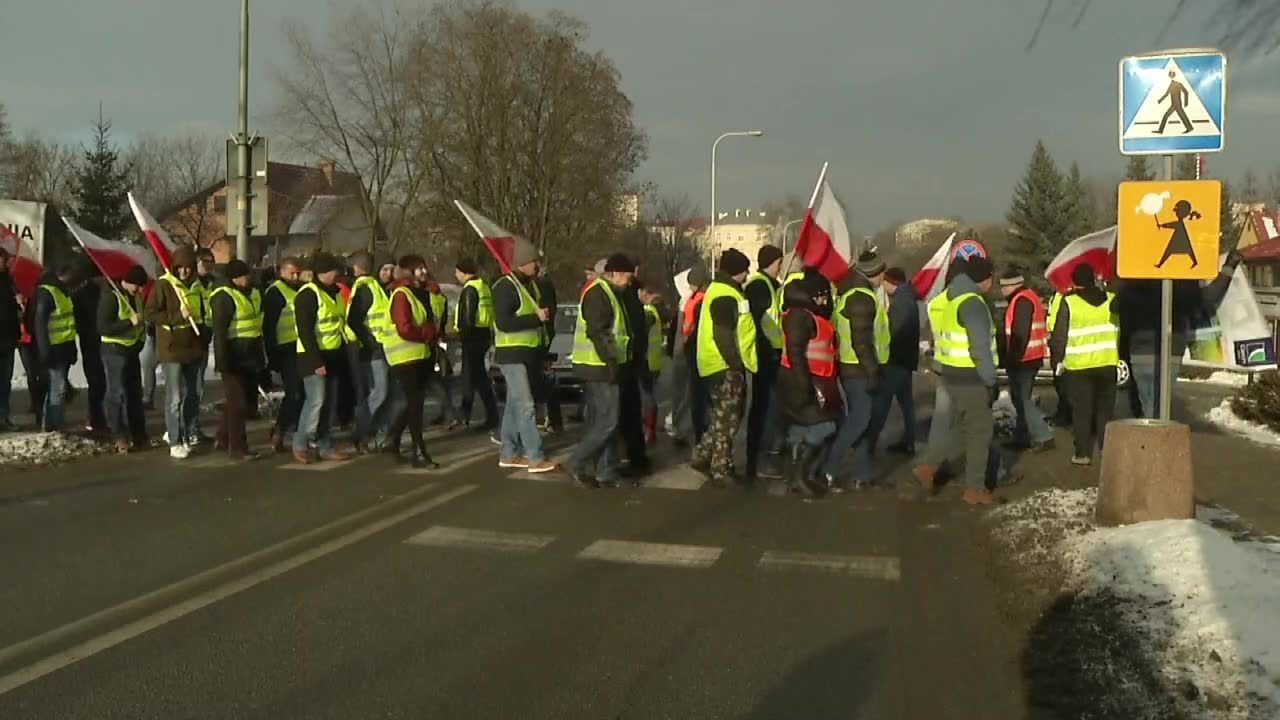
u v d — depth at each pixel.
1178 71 7.42
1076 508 8.13
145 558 7.24
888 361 11.29
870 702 4.87
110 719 4.61
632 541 7.82
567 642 5.65
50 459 10.82
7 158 55.66
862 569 7.10
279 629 5.82
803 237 11.29
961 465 10.80
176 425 11.25
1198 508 8.52
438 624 5.93
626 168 44.00
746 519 8.58
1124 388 14.65
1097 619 5.71
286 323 11.62
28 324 13.06
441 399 13.91
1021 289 12.30
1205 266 7.54
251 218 16.58
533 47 40.44
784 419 9.49
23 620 5.93
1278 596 5.59
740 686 5.06
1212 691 4.64
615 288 10.02
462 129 39.91
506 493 9.53
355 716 4.68
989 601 6.39
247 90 16.59
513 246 12.03
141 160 62.75
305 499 9.21
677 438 12.71
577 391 16.38
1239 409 14.45
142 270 11.60
